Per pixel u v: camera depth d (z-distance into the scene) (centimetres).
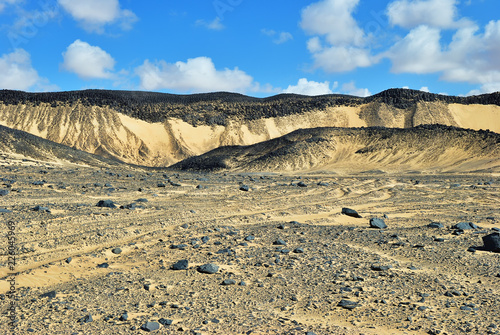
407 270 1644
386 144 13875
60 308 1237
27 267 1744
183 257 1866
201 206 3625
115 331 1059
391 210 3747
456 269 1670
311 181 6531
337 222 3036
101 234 2305
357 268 1669
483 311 1189
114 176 5941
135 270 1680
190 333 1037
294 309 1230
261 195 4581
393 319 1131
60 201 3416
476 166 10481
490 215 3381
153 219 2836
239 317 1159
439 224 2656
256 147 16738
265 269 1664
